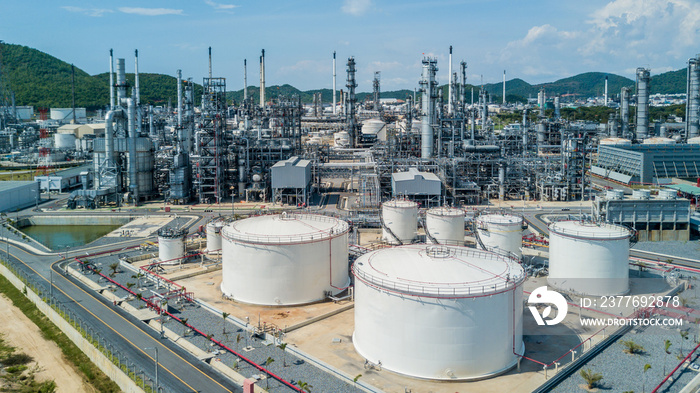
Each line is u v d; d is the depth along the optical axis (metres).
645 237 108.69
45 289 85.12
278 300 75.94
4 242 114.75
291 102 188.00
